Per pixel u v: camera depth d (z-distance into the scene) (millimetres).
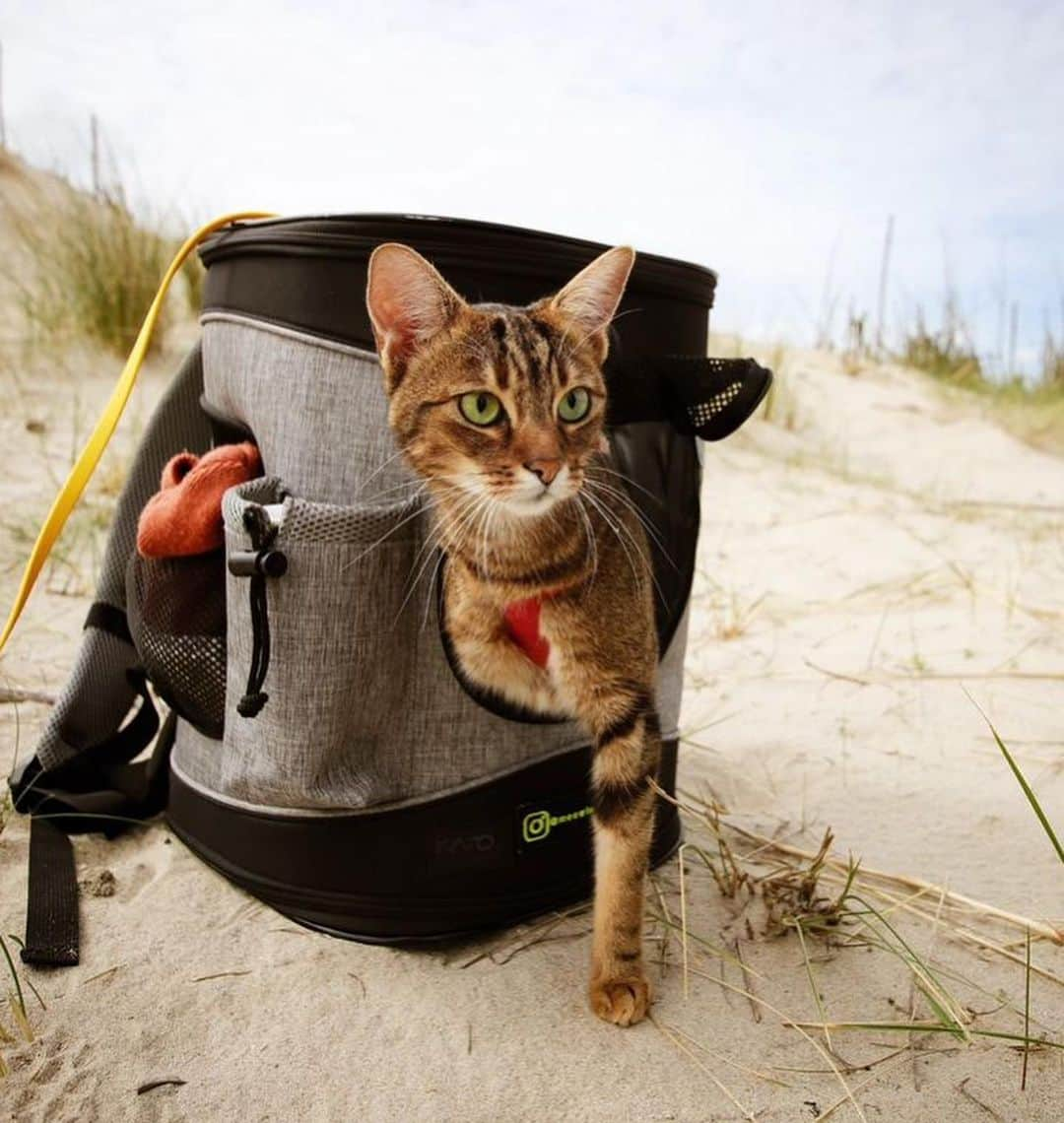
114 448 1298
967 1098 448
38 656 876
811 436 2154
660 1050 483
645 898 589
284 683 514
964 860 635
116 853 637
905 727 812
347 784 534
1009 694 861
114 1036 481
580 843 597
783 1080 463
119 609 693
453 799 552
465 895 560
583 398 553
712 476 1688
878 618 1076
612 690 538
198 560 562
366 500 532
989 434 2348
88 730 678
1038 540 1390
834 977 533
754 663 969
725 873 604
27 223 1853
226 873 591
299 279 518
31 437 1306
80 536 1101
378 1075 465
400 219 516
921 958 545
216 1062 469
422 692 541
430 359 527
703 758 784
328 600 503
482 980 532
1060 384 2713
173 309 1647
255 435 557
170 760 658
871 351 2832
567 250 550
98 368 1491
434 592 537
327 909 556
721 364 563
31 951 525
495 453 523
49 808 646
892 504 1604
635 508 600
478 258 533
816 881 578
